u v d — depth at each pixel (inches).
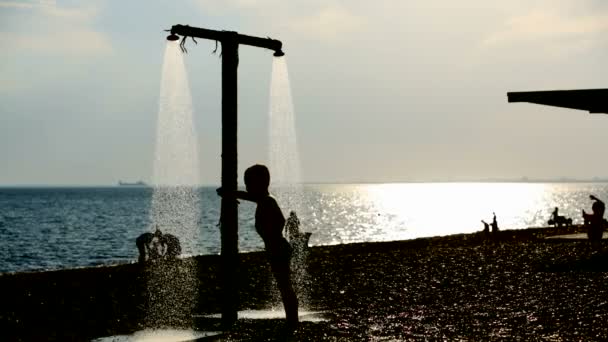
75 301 531.8
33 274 751.1
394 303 466.6
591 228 1054.4
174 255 919.7
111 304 514.0
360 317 390.6
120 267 828.0
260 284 620.4
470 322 366.9
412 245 1210.0
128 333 379.6
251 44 382.0
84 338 371.9
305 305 463.5
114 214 4424.2
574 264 710.5
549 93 746.8
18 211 4881.9
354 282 619.5
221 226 384.2
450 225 3353.8
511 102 767.1
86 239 2370.8
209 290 595.2
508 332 335.0
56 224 3275.1
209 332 361.7
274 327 356.5
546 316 382.6
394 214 4685.0
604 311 397.1
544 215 4350.4
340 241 2362.2
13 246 2095.2
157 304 504.4
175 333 367.6
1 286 634.8
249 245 2039.9
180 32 361.1
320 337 324.2
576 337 319.3
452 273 674.2
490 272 666.8
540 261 765.3
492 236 1346.0
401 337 323.6
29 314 468.4
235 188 376.8
